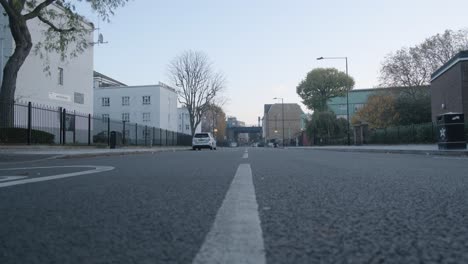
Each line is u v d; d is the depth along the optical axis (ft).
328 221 8.04
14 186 15.35
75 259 5.53
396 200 10.96
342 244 6.14
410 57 150.61
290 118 408.26
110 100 212.43
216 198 11.62
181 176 19.40
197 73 209.87
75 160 42.04
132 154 65.21
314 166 27.22
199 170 23.67
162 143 143.95
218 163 32.27
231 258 5.38
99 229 7.51
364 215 8.71
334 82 242.17
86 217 8.79
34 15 67.62
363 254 5.55
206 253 5.65
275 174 20.16
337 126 185.88
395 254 5.54
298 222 7.92
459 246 5.95
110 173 21.70
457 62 95.35
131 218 8.60
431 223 7.77
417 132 99.35
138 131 141.49
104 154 56.49
